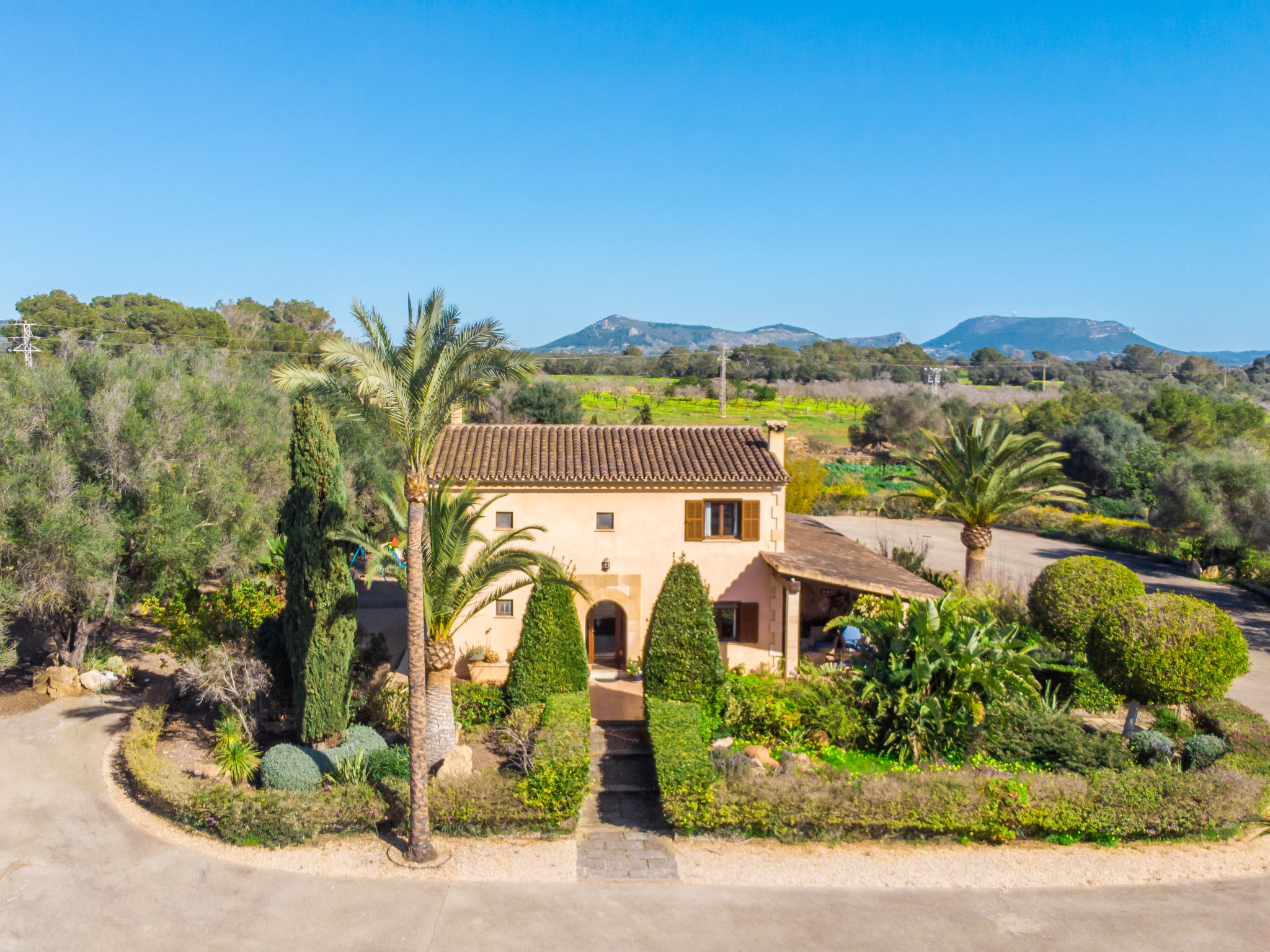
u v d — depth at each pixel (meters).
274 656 20.08
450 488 17.17
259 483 27.38
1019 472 28.39
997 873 14.02
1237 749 16.91
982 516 29.09
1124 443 60.62
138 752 16.97
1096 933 12.38
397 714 19.11
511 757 17.42
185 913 12.53
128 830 15.07
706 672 19.53
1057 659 22.23
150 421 21.75
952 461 29.78
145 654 25.12
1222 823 15.03
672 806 14.88
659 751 16.25
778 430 23.83
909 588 21.77
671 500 22.83
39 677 22.17
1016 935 12.33
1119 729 19.66
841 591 26.95
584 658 20.02
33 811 15.74
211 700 19.36
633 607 22.91
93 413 20.83
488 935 12.15
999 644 18.06
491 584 22.53
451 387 13.45
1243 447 49.62
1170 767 15.88
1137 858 14.55
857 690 18.73
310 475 17.34
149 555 21.16
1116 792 14.95
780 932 12.34
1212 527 38.94
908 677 17.98
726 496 23.03
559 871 13.90
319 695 17.72
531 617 19.72
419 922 12.41
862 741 18.09
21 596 19.33
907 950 11.97
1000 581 33.00
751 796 14.91
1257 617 32.19
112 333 86.12
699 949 11.91
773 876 13.86
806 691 18.86
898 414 79.69
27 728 19.70
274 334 104.56
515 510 22.44
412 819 13.92
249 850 14.40
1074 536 48.53
